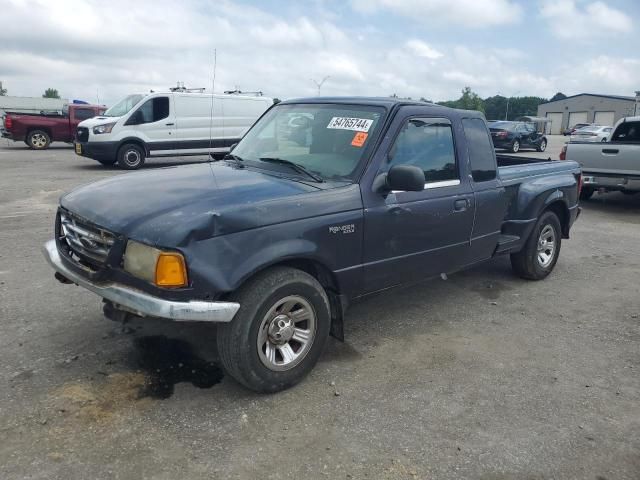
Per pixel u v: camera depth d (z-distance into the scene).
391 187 3.78
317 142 4.21
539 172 5.95
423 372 3.89
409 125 4.21
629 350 4.38
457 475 2.82
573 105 80.56
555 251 6.22
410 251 4.24
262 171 4.09
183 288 3.02
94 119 15.23
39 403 3.26
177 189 3.54
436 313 5.05
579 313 5.16
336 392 3.56
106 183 3.90
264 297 3.28
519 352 4.28
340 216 3.65
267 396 3.48
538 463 2.94
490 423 3.29
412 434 3.15
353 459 2.91
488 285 5.92
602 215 10.24
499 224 5.24
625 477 2.86
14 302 4.80
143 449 2.90
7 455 2.80
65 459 2.79
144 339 4.15
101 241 3.27
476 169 4.87
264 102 17.02
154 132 15.23
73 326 4.34
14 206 9.10
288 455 2.92
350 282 3.86
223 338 3.28
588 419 3.38
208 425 3.14
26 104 46.56
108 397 3.36
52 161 17.00
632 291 5.84
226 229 3.12
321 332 3.67
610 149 9.93
